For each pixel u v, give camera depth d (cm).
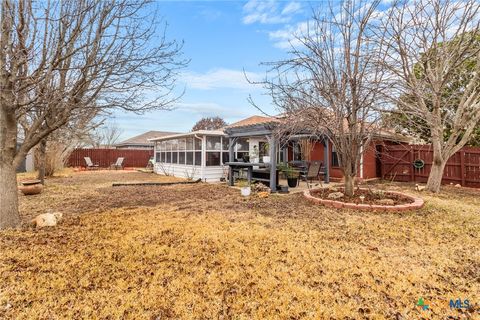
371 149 891
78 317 222
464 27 692
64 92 449
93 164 2167
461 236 414
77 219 518
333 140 663
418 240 396
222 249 362
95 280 280
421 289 263
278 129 739
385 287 267
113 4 470
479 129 1029
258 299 248
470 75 847
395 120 724
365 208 571
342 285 271
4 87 420
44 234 423
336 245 376
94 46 467
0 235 413
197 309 234
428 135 1052
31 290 260
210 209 612
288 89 615
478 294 255
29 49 418
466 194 824
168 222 494
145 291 260
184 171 1388
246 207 630
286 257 335
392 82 579
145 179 1330
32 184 828
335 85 580
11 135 449
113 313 228
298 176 995
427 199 714
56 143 1345
